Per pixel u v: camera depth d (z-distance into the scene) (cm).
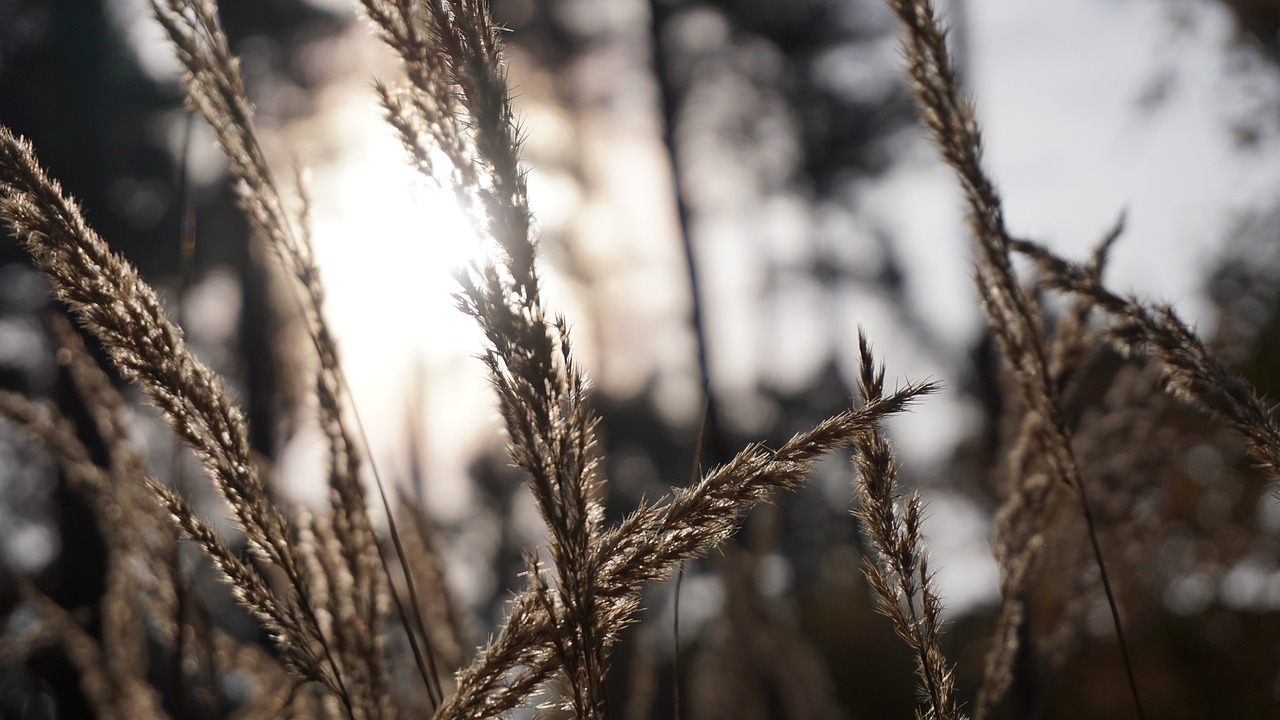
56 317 197
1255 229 604
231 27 1044
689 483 151
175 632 185
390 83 124
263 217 159
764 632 425
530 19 1312
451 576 243
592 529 114
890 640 926
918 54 165
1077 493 166
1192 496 479
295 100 1058
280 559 135
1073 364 182
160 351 131
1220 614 555
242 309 1123
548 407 110
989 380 508
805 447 118
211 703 187
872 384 118
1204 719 583
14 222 126
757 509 441
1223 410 153
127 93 1206
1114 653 603
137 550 189
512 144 110
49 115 1163
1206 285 618
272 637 138
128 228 1231
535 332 108
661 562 116
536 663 119
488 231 109
